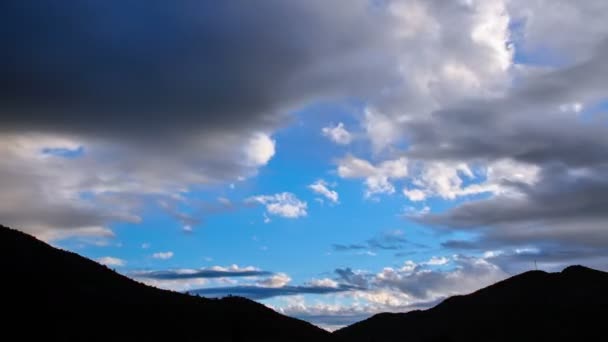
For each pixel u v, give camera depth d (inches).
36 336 1647.4
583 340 2942.9
